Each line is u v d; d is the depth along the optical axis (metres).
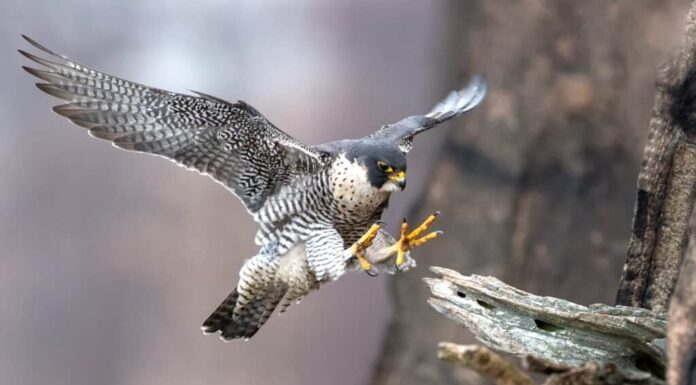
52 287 30.61
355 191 8.87
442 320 16.25
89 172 31.88
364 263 8.66
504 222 15.77
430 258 16.33
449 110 10.06
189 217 31.39
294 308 30.08
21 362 29.88
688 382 6.39
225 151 8.79
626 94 14.96
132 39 33.44
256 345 30.22
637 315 7.32
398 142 9.38
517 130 15.70
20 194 31.34
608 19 14.95
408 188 26.80
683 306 6.43
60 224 31.34
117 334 30.56
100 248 31.23
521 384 5.94
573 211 15.44
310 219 8.95
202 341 30.33
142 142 8.70
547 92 15.42
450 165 16.25
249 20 35.44
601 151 15.18
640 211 8.13
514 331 7.27
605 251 15.27
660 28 14.34
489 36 16.06
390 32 34.81
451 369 16.14
